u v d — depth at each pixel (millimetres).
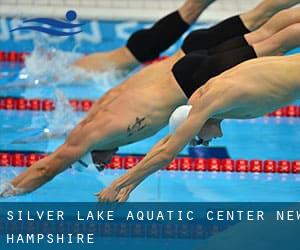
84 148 11484
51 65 17000
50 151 13859
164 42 13992
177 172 13547
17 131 14758
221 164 13758
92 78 16125
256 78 9758
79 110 15562
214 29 12508
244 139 14883
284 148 14523
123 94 11609
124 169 13602
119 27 19328
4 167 13375
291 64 9828
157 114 11352
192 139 10234
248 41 11344
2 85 16641
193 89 11078
